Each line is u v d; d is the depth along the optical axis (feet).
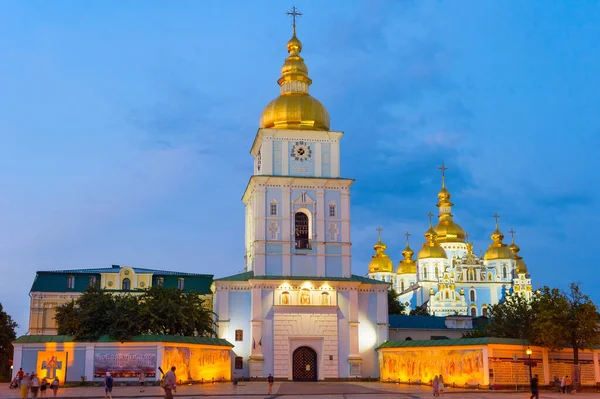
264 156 299.58
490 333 308.19
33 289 329.93
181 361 241.14
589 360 255.29
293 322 284.41
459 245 631.15
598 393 229.25
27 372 228.43
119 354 231.50
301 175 299.17
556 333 236.63
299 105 309.01
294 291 286.87
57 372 229.04
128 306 246.27
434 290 601.21
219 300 285.84
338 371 283.18
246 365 281.95
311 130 302.86
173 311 257.34
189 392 210.18
